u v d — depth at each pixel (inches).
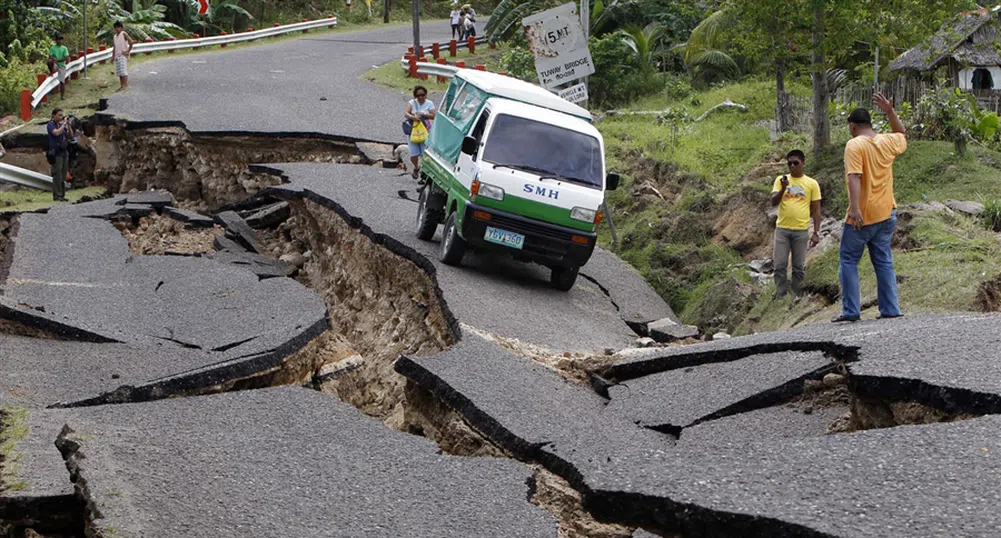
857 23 691.4
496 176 548.1
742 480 263.7
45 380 406.3
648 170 823.7
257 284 587.8
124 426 339.0
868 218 413.7
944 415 300.2
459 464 313.6
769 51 733.9
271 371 447.2
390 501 281.9
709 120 981.2
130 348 458.3
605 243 746.2
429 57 1469.0
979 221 557.6
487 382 382.3
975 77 1056.2
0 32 1336.1
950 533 222.2
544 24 745.6
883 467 259.8
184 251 728.3
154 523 256.2
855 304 423.5
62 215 778.8
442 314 506.9
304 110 1045.8
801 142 791.1
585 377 426.9
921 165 643.5
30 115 1050.1
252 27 2070.6
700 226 713.6
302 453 319.3
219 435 333.4
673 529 257.4
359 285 629.6
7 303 474.9
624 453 308.2
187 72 1296.8
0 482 289.1
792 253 548.4
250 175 888.3
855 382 322.0
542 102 598.9
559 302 561.0
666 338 546.6
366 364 530.3
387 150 905.5
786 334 413.1
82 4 1514.5
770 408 356.8
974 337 354.6
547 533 264.8
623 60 1198.9
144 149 945.5
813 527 231.1
